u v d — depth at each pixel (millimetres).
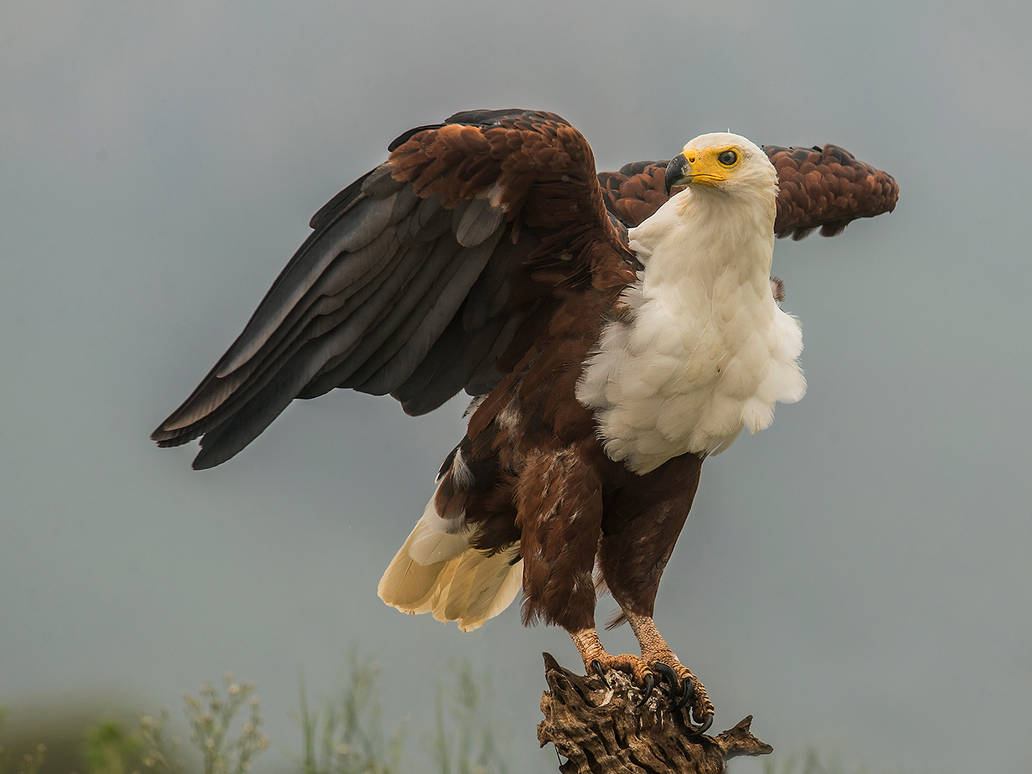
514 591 12570
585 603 10719
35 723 11469
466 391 11578
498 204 10273
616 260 10594
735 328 10438
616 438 10594
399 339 10938
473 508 11539
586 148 10156
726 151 10203
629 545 11336
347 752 10117
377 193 10250
